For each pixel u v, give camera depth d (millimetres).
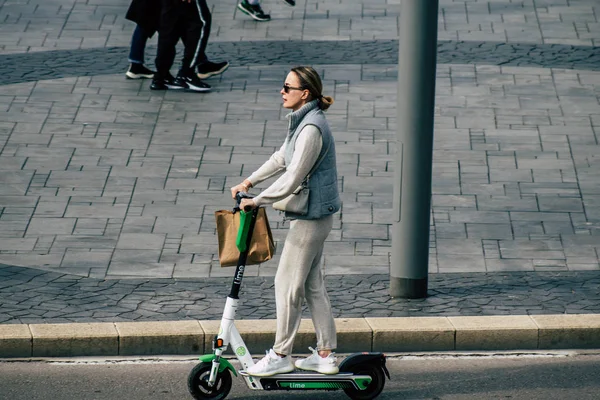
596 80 26953
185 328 15492
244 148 23344
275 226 19812
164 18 25906
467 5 31938
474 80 26875
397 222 16719
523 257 18672
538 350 15617
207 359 13422
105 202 20797
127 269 18062
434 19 16062
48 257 18469
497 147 23438
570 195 21250
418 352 15555
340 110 25203
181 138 23812
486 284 17547
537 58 28203
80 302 16656
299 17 31141
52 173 21984
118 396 13914
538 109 25328
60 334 15203
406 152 16438
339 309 16500
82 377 14516
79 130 24109
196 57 26188
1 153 22844
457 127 24406
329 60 28062
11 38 29266
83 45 29047
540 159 22875
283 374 13617
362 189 21438
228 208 20641
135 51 26766
